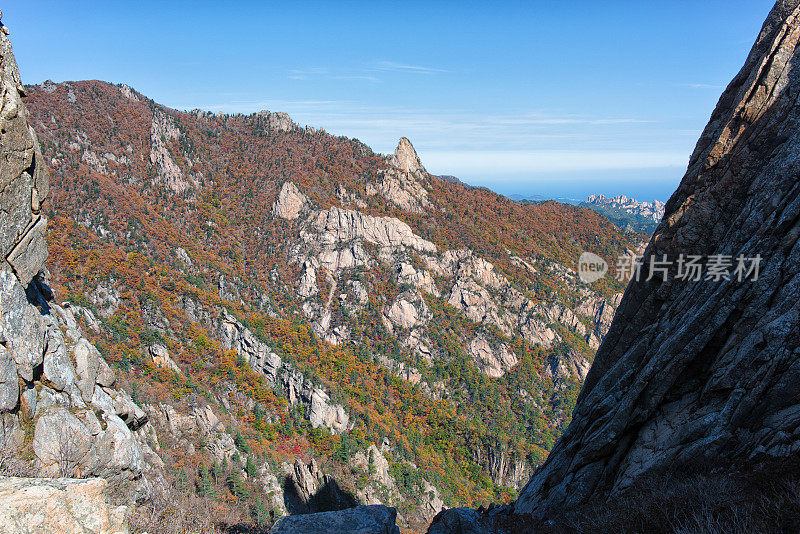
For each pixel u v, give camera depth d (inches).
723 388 666.2
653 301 941.2
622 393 856.3
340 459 3211.1
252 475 2261.3
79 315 3083.2
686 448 657.6
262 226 7155.5
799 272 631.8
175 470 1366.9
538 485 994.1
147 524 546.0
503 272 7495.1
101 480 379.2
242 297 5511.8
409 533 2775.6
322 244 7057.1
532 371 5989.2
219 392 3464.6
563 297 7263.8
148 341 3260.3
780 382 594.6
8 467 551.8
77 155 6028.5
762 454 561.0
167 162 7027.6
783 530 374.6
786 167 715.4
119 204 5531.5
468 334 6397.6
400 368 5457.7
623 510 552.4
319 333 5880.9
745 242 735.1
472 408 5275.6
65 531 333.4
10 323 614.2
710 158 852.6
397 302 6338.6
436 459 4180.6
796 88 774.5
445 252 7564.0
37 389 659.4
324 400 3767.2
